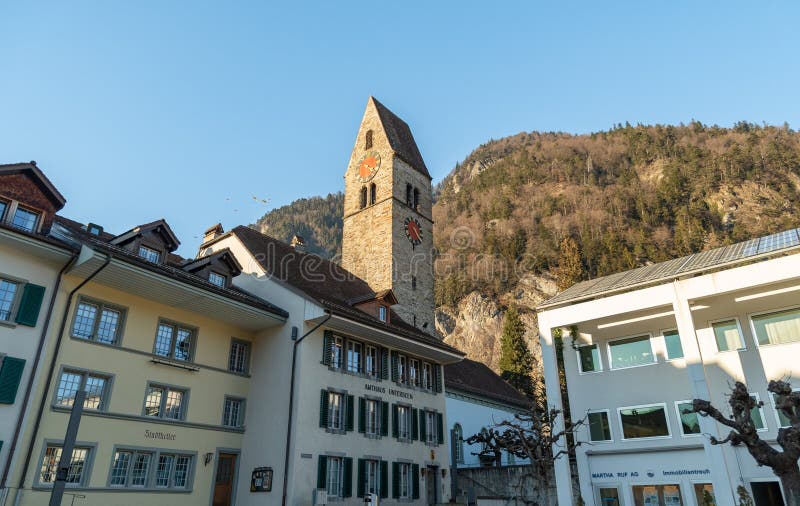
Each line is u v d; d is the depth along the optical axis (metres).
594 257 121.88
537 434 28.77
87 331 23.23
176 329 26.38
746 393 17.52
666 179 147.75
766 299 25.36
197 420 25.92
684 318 25.31
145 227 26.64
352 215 58.50
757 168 142.62
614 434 28.66
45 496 20.16
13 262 21.27
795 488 16.16
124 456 23.11
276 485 25.39
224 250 29.20
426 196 60.62
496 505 32.56
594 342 30.72
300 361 27.30
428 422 34.06
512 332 75.19
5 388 19.84
